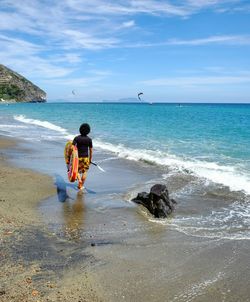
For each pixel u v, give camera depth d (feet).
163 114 143.84
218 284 11.91
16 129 71.36
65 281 11.83
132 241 15.37
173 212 19.54
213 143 50.11
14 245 14.42
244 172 29.37
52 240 15.17
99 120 103.04
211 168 31.30
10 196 21.30
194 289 11.58
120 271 12.62
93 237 15.72
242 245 15.06
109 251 14.26
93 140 53.42
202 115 136.15
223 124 87.15
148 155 38.73
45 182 25.41
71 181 23.48
